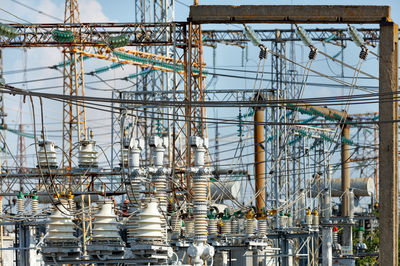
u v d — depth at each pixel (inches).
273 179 2733.8
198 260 1288.1
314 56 1325.0
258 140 2679.6
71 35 2369.6
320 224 2422.5
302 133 2935.5
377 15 1182.3
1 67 2591.0
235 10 1225.4
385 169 1157.7
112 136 2790.4
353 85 1373.0
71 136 2726.4
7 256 2655.0
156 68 2832.2
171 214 1659.7
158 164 1519.4
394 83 1169.4
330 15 1201.4
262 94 2736.2
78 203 2022.6
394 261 1155.9
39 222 2010.3
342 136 3112.7
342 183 3161.9
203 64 2187.5
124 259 1170.6
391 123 1157.7
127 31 2377.0
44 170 1669.5
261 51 1355.8
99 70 2970.0
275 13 1214.9
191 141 1320.1
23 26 2436.0
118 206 1662.2
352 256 2802.7
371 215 3147.1
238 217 2110.0
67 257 1193.4
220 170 2417.6
